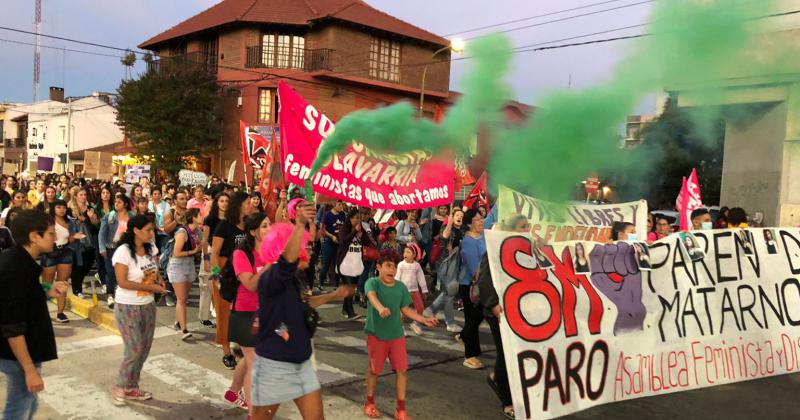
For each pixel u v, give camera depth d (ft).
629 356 16.39
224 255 18.02
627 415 16.15
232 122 97.19
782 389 18.47
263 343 11.05
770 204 37.22
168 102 91.56
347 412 15.67
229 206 18.10
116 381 15.87
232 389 15.38
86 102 151.94
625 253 17.24
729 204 40.27
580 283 16.14
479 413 16.03
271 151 28.32
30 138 168.14
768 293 19.84
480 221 21.04
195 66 97.66
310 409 11.18
